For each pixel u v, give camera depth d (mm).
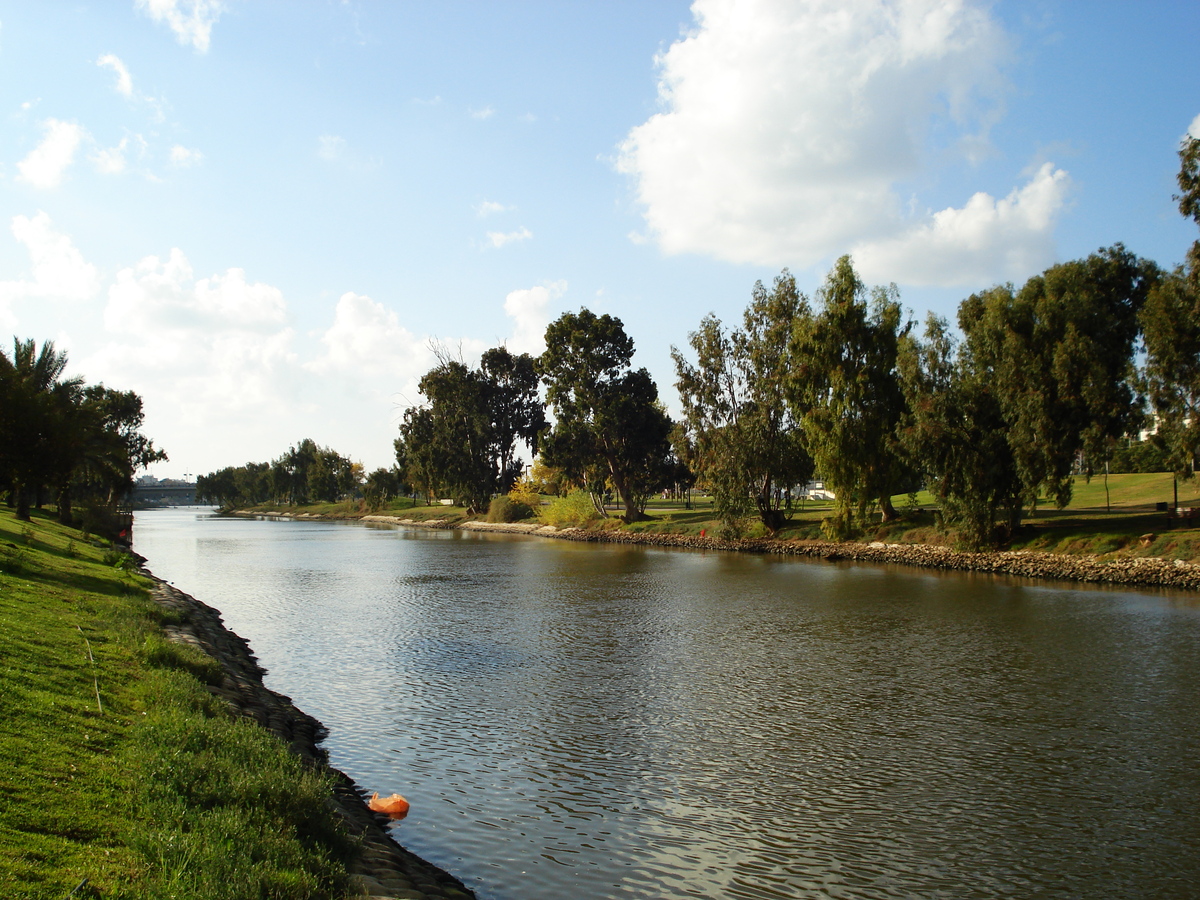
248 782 11406
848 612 38094
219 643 27609
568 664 27359
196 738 13078
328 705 22250
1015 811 15109
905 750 18500
